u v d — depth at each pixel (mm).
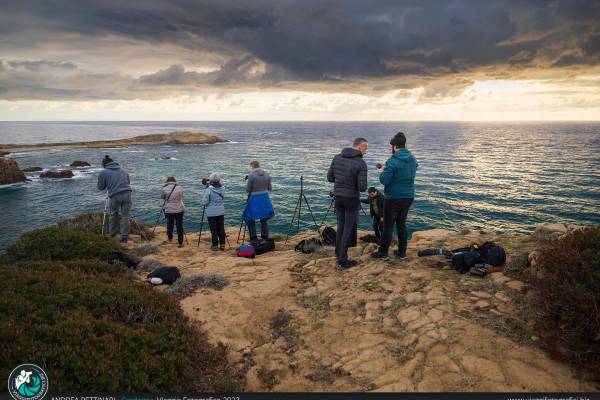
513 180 55500
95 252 8742
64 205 35656
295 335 5012
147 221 30578
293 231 26703
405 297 5449
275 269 7668
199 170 62594
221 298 6281
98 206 35312
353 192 6805
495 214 35312
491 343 4141
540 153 102812
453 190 47219
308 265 7629
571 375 3611
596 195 43969
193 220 30125
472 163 78500
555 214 35281
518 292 5105
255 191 10570
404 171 6633
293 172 61469
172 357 4285
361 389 3785
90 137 194250
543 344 4043
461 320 4641
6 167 46656
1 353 3590
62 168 62875
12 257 8320
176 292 6602
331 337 4836
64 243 8695
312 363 4379
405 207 6906
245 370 4453
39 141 158125
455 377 3734
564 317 4023
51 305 4688
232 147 115375
